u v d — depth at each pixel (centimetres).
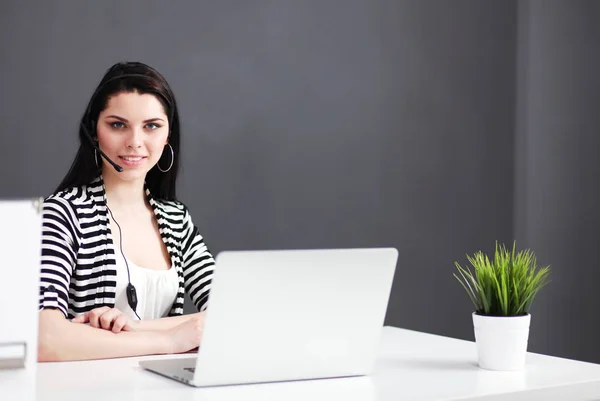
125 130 209
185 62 346
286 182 367
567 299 408
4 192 317
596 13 402
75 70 328
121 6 335
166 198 229
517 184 418
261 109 362
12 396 113
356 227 383
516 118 417
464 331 408
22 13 320
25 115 321
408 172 394
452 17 404
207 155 351
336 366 139
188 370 140
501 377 141
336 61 378
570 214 408
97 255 205
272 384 134
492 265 156
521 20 417
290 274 132
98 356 160
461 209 407
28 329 113
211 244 352
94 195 210
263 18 362
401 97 393
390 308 391
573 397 137
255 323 131
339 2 378
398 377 141
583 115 405
